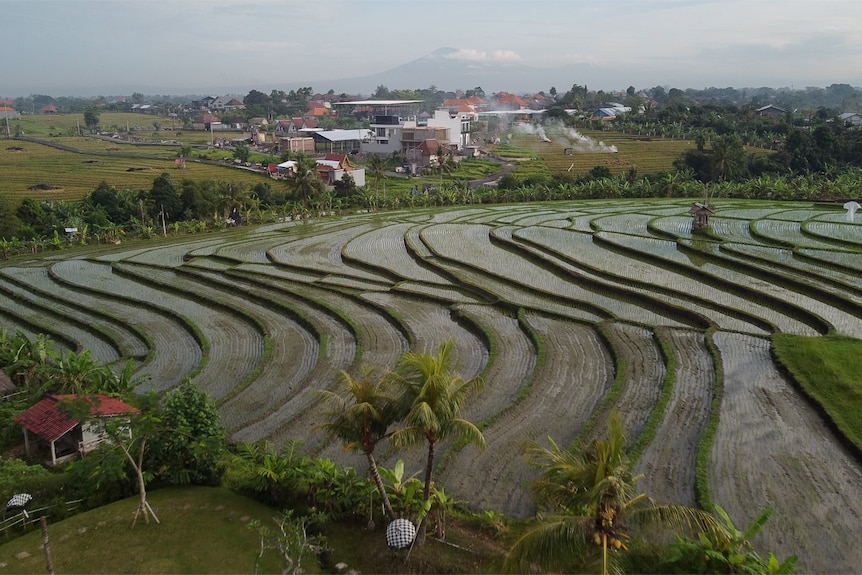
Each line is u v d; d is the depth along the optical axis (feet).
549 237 259.80
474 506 82.89
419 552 71.77
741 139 517.96
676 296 171.73
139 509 77.66
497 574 67.62
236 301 186.19
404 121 582.76
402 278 202.39
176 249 267.18
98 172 463.42
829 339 131.54
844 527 75.61
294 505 81.71
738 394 111.34
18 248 270.05
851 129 497.05
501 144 612.70
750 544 67.77
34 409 102.37
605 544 55.01
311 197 371.76
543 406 110.93
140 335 160.25
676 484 85.76
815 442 95.14
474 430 67.92
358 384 72.79
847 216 272.10
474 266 211.41
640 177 424.05
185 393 92.17
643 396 112.47
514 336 146.82
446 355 70.03
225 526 77.25
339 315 166.20
